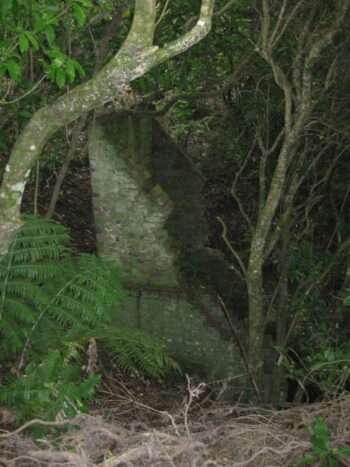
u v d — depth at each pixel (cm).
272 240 519
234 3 601
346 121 575
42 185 817
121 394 524
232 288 614
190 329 602
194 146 1006
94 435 298
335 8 504
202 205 697
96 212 588
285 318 562
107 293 461
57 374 359
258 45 484
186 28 589
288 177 636
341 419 330
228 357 597
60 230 498
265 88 648
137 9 254
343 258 632
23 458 288
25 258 457
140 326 609
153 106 718
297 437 325
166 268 592
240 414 462
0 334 449
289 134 475
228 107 842
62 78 353
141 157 651
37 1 363
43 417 323
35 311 454
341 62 538
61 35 521
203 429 371
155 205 575
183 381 597
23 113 483
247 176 848
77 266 477
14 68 345
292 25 535
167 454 280
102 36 586
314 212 716
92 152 568
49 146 660
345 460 290
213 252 636
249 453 319
